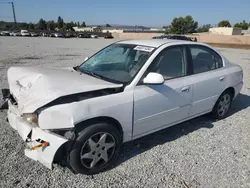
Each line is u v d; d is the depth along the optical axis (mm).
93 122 2670
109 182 2676
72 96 2633
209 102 4117
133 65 3242
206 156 3285
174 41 3684
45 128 2465
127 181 2707
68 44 27000
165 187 2639
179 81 3484
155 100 3166
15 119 2832
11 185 2529
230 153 3389
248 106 5508
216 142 3693
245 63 13367
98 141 2715
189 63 3713
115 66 3438
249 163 3162
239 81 4723
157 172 2891
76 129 2582
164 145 3539
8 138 3480
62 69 3686
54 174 2756
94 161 2740
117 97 2801
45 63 10891
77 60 12305
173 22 76500
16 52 15570
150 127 3277
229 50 25297
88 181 2674
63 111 2434
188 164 3080
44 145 2445
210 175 2879
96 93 2781
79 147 2576
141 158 3172
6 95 3477
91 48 21234
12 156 3043
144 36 58188
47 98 2480
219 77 4156
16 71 3494
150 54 3258
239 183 2760
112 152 2883
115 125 2904
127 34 61750
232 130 4145
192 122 4438
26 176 2688
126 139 3055
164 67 3350
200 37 45656
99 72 3418
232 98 4727
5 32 54062
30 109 2463
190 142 3662
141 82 3045
